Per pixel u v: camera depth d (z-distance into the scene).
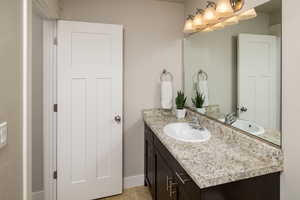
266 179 1.06
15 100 1.01
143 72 2.26
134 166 2.31
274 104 1.12
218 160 1.12
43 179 1.99
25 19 1.10
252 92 1.28
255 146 1.20
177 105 2.19
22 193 1.10
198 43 2.02
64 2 1.97
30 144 1.18
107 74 2.03
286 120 1.04
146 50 2.25
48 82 1.91
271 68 1.14
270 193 1.07
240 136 1.33
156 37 2.28
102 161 2.08
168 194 1.41
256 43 1.25
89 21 2.05
